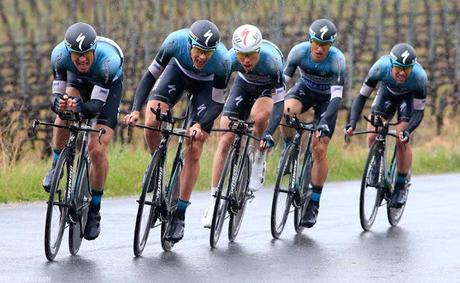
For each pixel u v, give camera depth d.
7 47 58.31
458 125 53.59
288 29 58.59
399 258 20.44
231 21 51.69
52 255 19.25
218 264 19.45
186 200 20.83
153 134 21.78
